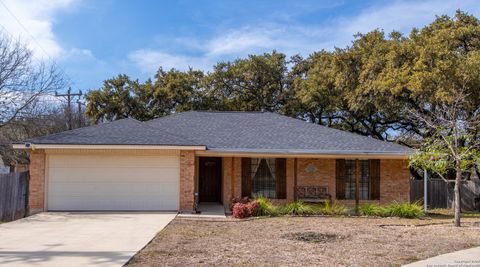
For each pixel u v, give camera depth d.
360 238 11.83
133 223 14.09
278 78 34.44
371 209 17.20
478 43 24.00
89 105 34.28
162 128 20.41
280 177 19.52
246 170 19.41
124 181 17.48
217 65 34.53
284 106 33.62
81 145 16.70
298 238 11.70
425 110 24.16
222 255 9.41
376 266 8.59
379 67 25.25
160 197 17.53
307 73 34.50
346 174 19.73
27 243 10.59
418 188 24.28
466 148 15.31
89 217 15.50
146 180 17.55
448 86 21.11
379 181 19.58
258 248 10.24
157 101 34.56
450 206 24.28
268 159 19.58
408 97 24.28
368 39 27.52
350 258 9.28
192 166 17.59
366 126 30.48
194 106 33.88
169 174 17.61
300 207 17.03
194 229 13.12
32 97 25.19
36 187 17.17
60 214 16.27
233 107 34.53
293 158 19.59
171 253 9.55
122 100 34.31
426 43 23.81
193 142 17.66
